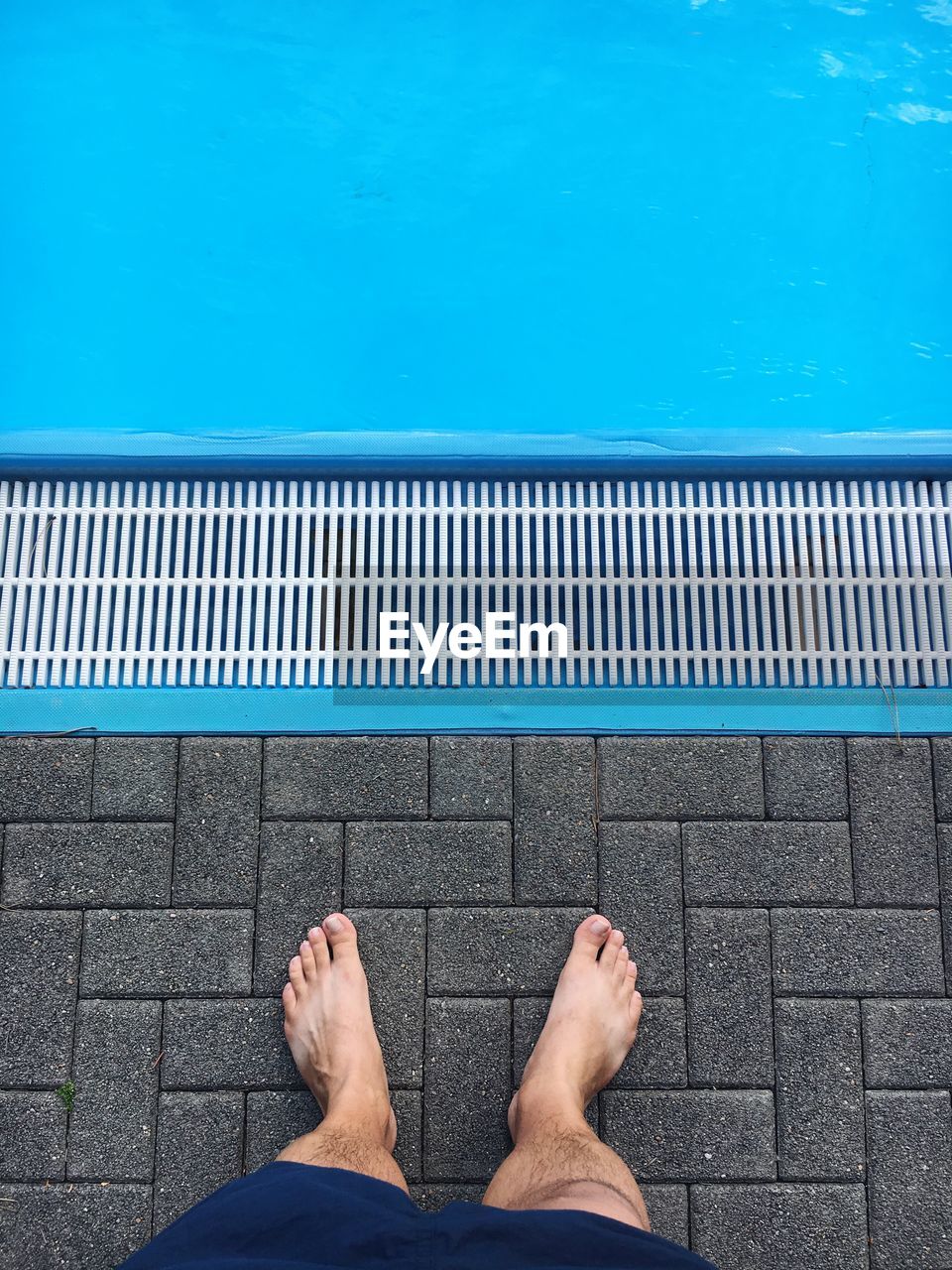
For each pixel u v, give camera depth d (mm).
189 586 1713
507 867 1575
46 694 1649
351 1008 1476
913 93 1913
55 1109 1484
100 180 1862
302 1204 1073
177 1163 1469
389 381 1792
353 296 1827
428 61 1919
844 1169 1469
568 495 1749
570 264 1844
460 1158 1469
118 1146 1474
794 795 1604
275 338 1808
